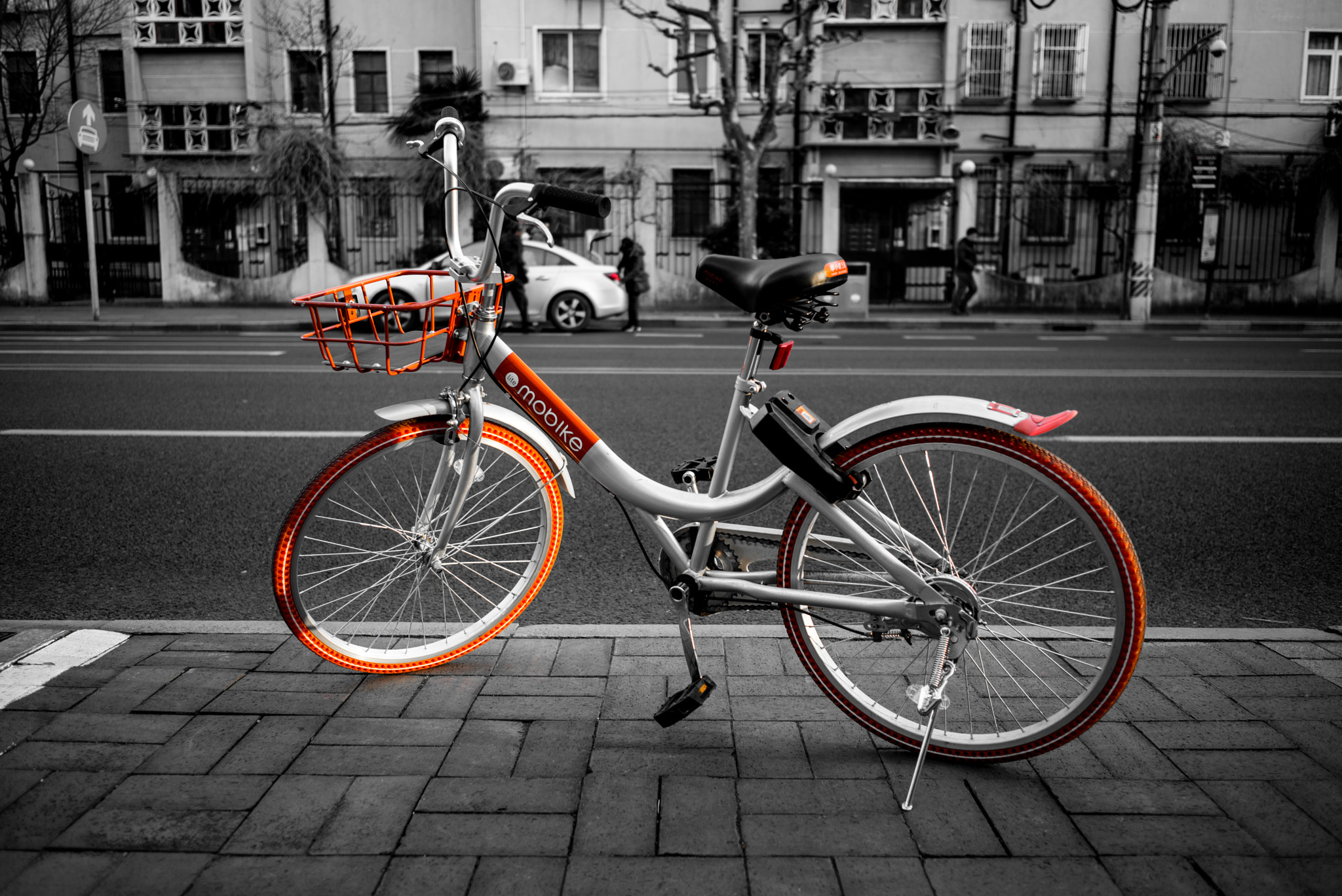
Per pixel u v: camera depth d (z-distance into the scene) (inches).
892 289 946.1
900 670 114.3
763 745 100.3
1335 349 531.8
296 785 90.8
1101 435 273.0
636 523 189.0
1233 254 966.4
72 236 902.4
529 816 86.3
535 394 107.0
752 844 82.5
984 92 973.8
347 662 114.8
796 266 93.8
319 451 246.7
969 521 181.8
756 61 979.9
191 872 78.2
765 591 100.2
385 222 976.3
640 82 984.3
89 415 294.7
